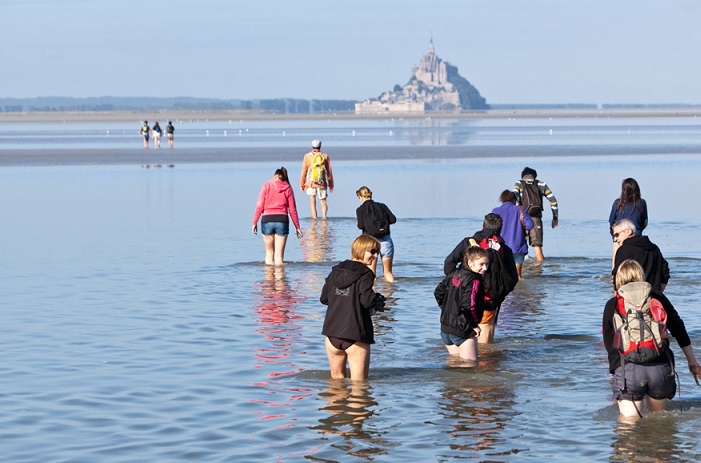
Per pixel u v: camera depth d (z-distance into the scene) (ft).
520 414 34.35
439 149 262.06
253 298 57.98
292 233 92.43
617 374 33.04
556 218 71.97
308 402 35.99
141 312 53.52
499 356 43.45
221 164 197.16
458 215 104.27
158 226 96.43
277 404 35.70
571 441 31.24
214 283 63.46
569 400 36.14
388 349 45.01
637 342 32.12
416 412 34.71
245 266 71.15
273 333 48.03
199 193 132.98
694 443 30.99
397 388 38.06
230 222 99.60
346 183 148.25
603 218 101.19
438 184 144.46
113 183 150.41
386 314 53.36
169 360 42.37
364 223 63.46
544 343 46.11
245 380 39.09
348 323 38.63
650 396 32.96
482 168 180.04
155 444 31.04
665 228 91.91
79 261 73.26
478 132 474.49
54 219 102.42
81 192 135.13
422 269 69.51
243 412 34.65
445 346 45.47
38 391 37.22
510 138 366.43
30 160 216.54
